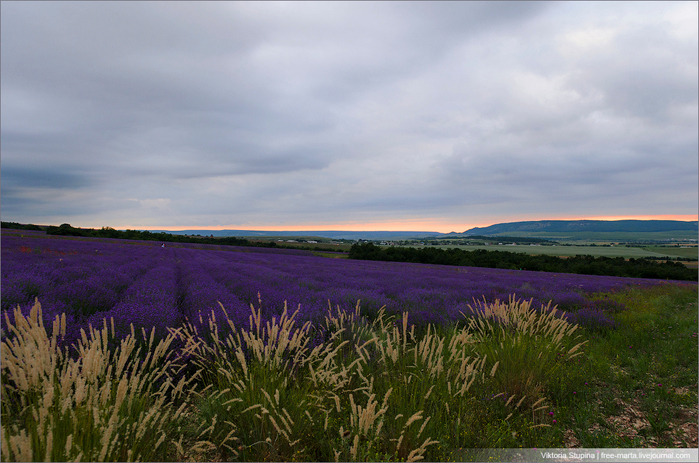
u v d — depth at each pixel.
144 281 7.91
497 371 3.37
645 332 6.34
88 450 1.62
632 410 3.17
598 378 3.90
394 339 3.07
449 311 6.30
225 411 2.32
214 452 2.15
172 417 2.19
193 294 6.30
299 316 4.48
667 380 3.90
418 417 1.93
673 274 39.00
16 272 7.16
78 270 9.10
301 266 20.50
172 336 2.54
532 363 3.43
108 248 27.75
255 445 2.13
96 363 1.83
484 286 12.20
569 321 6.46
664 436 2.69
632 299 11.30
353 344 3.70
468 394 2.82
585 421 2.83
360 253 52.41
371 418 1.90
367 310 6.26
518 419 2.75
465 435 2.33
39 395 1.80
